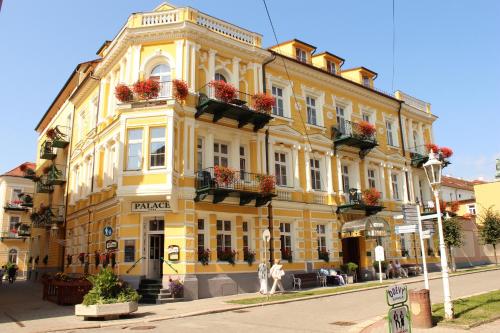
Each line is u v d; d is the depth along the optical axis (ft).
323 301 53.88
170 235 60.85
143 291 58.59
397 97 108.68
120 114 63.77
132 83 66.74
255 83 75.05
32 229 129.59
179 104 63.98
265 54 76.79
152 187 60.08
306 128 82.28
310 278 73.56
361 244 86.43
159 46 68.18
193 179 63.52
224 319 41.98
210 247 63.62
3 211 159.33
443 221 101.14
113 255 65.10
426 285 38.65
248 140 73.15
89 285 57.52
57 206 102.01
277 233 72.18
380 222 79.00
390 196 96.73
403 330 23.67
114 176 68.59
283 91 81.41
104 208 72.43
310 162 82.38
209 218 64.69
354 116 93.20
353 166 90.48
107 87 79.41
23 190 164.04
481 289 58.80
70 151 99.76
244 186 67.67
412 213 40.96
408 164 104.78
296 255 74.49
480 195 140.67
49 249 107.96
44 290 66.33
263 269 62.85
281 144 77.46
